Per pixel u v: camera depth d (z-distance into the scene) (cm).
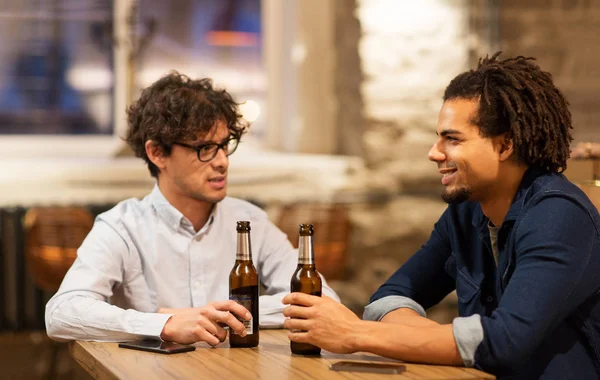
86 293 212
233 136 227
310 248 181
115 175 439
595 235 174
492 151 181
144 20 477
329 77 481
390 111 457
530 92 179
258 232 243
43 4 469
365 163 459
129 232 228
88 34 476
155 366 171
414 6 455
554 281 167
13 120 469
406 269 215
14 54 467
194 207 229
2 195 427
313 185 458
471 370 164
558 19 468
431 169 462
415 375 160
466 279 198
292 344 183
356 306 457
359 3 450
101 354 184
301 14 478
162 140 221
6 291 418
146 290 228
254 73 493
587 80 471
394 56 455
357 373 162
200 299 229
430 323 187
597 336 179
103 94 480
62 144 469
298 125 482
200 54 487
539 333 166
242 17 491
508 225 183
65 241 374
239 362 174
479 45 463
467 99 181
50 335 209
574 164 224
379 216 457
